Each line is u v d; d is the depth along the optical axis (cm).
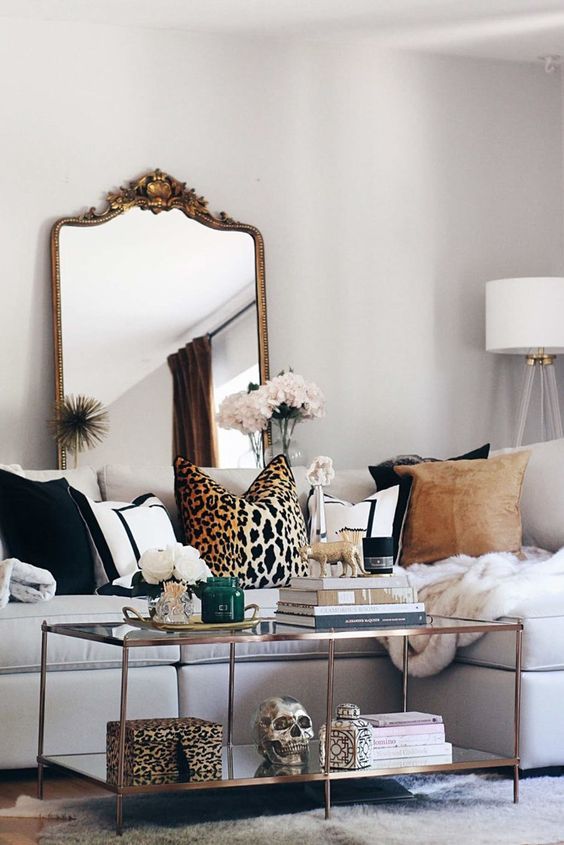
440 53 557
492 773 315
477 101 563
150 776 263
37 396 495
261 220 529
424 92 554
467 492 401
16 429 492
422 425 546
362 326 541
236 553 373
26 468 493
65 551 352
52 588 325
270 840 246
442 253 554
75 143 504
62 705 314
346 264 539
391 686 347
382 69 548
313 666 339
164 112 517
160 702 323
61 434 487
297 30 524
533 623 303
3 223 493
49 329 498
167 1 488
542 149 569
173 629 265
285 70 534
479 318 558
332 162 539
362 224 543
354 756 272
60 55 503
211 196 523
